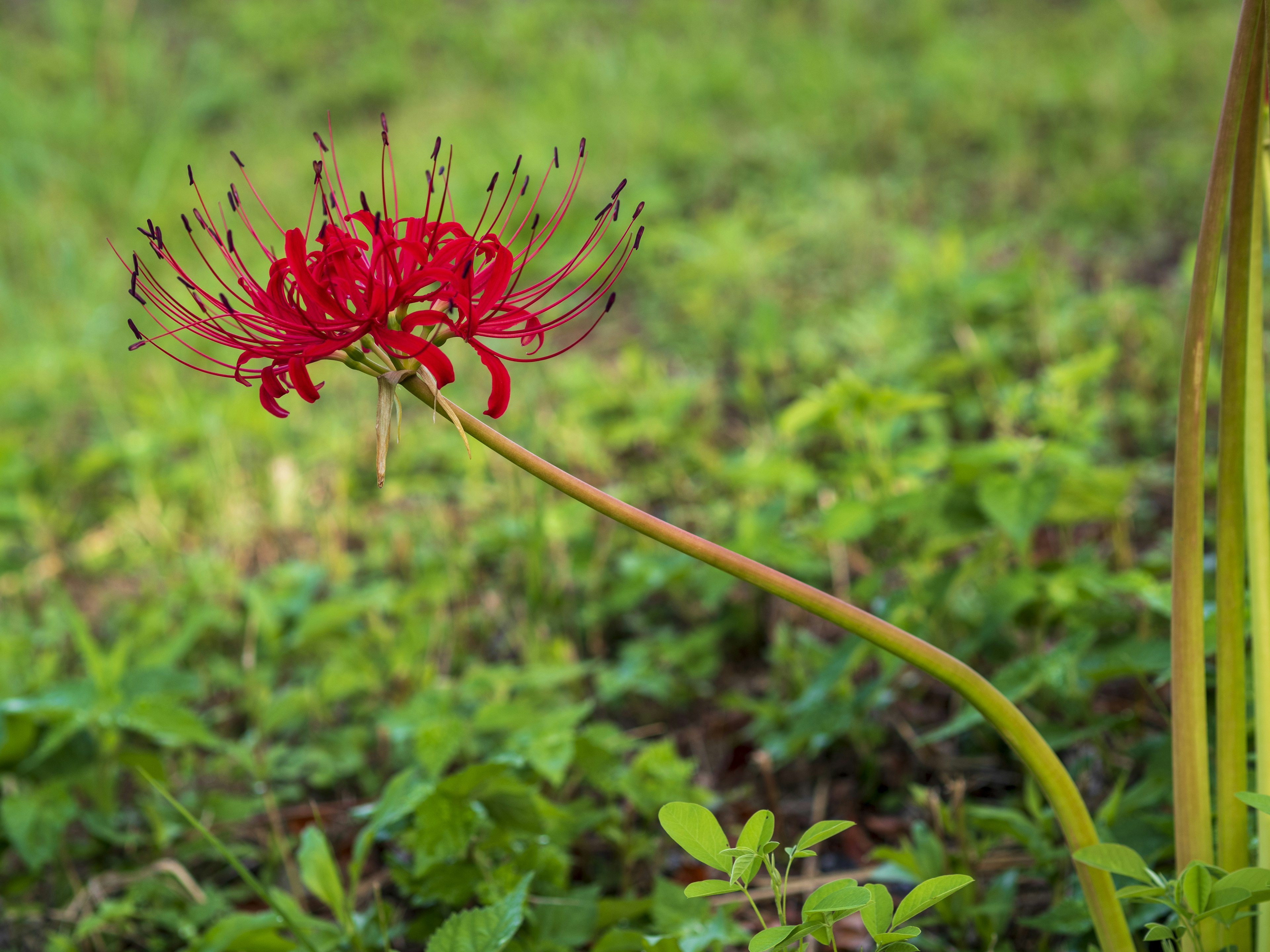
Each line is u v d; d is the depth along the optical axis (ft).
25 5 36.24
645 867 7.69
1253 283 4.64
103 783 8.03
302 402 16.16
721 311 17.25
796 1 31.37
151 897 7.54
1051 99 22.59
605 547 11.35
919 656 4.15
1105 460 12.09
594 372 15.23
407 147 25.40
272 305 4.06
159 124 28.73
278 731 9.77
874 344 14.24
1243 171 4.28
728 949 6.79
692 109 25.67
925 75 25.09
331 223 3.93
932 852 6.46
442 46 32.73
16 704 7.64
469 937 4.98
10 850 8.46
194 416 14.58
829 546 10.87
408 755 8.96
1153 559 8.61
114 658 8.11
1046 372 12.60
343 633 10.02
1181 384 4.43
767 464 10.55
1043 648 8.79
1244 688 4.62
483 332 4.17
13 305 19.90
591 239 4.48
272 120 29.37
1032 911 6.81
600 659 10.64
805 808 8.29
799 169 21.89
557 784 6.66
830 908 3.87
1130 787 7.45
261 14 34.01
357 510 13.78
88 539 13.84
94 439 16.39
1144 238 17.44
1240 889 3.94
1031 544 10.80
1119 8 27.04
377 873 7.97
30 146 25.64
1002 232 17.95
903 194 20.26
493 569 12.22
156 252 4.33
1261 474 4.65
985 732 8.43
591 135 24.49
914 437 13.03
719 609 10.78
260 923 5.87
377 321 3.93
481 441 3.97
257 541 13.44
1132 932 5.70
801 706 8.05
